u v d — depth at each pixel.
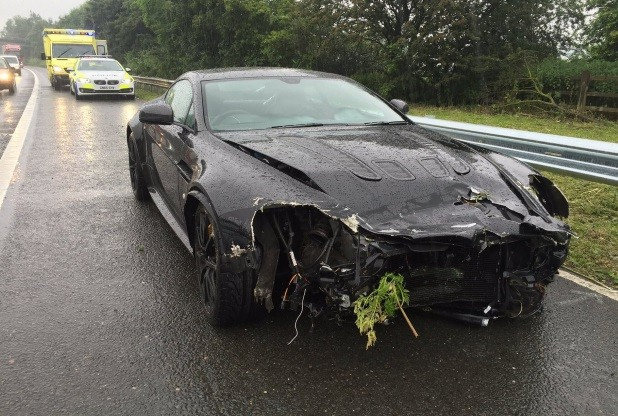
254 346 3.23
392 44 19.95
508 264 3.13
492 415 2.64
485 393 2.80
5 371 2.98
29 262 4.54
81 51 26.97
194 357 3.12
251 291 3.19
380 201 2.96
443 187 3.16
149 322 3.53
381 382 2.89
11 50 84.44
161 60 30.72
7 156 9.05
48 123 13.40
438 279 3.01
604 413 2.66
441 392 2.81
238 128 4.10
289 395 2.78
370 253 2.76
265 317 3.53
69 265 4.48
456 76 19.41
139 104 18.80
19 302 3.81
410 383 2.88
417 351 3.18
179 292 3.99
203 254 3.50
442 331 3.39
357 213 2.86
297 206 2.94
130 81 20.64
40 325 3.49
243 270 3.02
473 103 19.59
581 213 5.80
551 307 3.72
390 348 3.21
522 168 3.75
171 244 4.99
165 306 3.76
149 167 5.50
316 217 3.01
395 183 3.11
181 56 28.98
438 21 19.17
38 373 2.96
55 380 2.90
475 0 19.38
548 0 19.58
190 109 4.50
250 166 3.34
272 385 2.86
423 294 3.04
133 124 6.05
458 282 3.10
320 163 3.25
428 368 3.02
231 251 3.01
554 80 17.14
